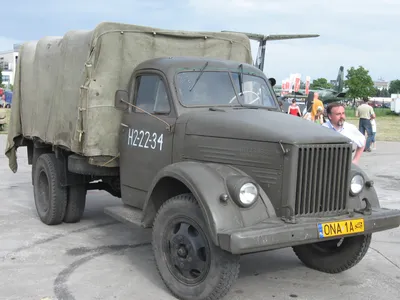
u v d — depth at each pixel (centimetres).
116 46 562
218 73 540
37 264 527
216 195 398
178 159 486
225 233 377
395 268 535
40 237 627
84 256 558
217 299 408
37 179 708
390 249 602
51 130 646
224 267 397
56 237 630
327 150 422
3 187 954
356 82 7406
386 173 1183
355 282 493
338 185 435
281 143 410
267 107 552
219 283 399
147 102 537
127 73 574
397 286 483
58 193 664
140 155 532
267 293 462
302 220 409
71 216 684
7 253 561
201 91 521
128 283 477
